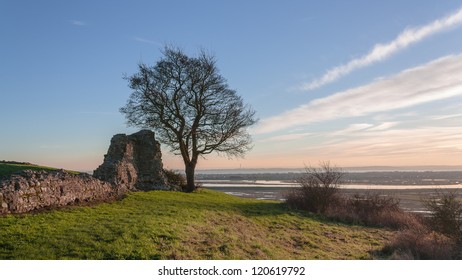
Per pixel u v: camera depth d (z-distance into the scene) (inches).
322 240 878.4
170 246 594.9
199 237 683.4
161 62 1657.2
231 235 741.9
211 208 1063.0
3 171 1191.6
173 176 1718.8
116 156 1268.5
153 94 1636.3
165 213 856.9
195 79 1649.9
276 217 1091.3
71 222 682.2
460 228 804.0
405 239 800.9
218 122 1679.4
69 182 882.1
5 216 661.9
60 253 527.8
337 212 1218.0
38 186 776.9
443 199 845.8
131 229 647.8
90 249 546.6
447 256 714.8
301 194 1349.7
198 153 1685.5
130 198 1073.5
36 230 610.2
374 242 907.4
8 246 536.4
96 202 948.6
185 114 1689.2
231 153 1755.7
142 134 1485.0
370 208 1249.4
